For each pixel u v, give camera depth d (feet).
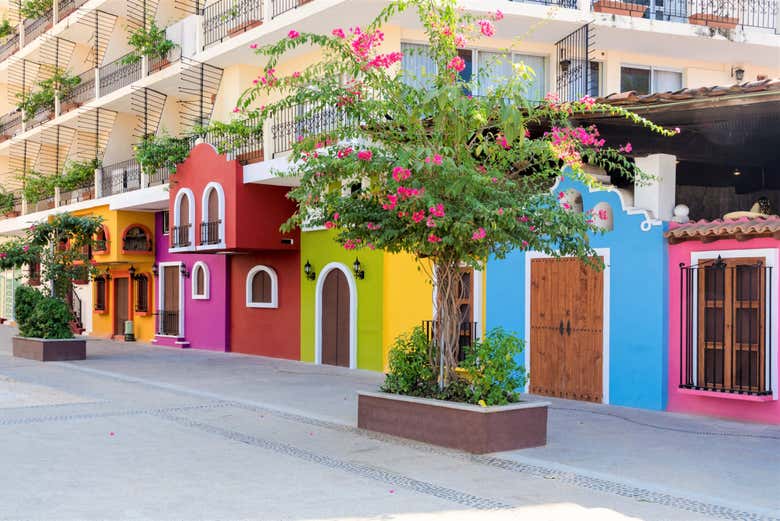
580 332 41.29
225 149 62.64
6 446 29.27
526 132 29.55
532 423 29.68
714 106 34.04
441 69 30.48
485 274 46.26
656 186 38.70
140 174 82.17
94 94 94.27
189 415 37.01
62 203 99.91
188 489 23.20
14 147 117.91
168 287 84.07
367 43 29.55
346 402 41.52
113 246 84.89
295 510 21.04
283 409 38.91
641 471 25.93
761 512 21.34
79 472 25.18
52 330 66.33
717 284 36.11
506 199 28.14
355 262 57.93
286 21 59.26
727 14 63.41
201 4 79.61
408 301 54.60
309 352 63.93
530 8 55.77
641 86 65.26
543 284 43.06
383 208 29.81
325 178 29.32
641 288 38.63
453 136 29.81
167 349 77.97
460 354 46.55
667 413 37.24
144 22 81.25
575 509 21.49
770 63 67.87
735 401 35.42
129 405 40.11
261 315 70.03
